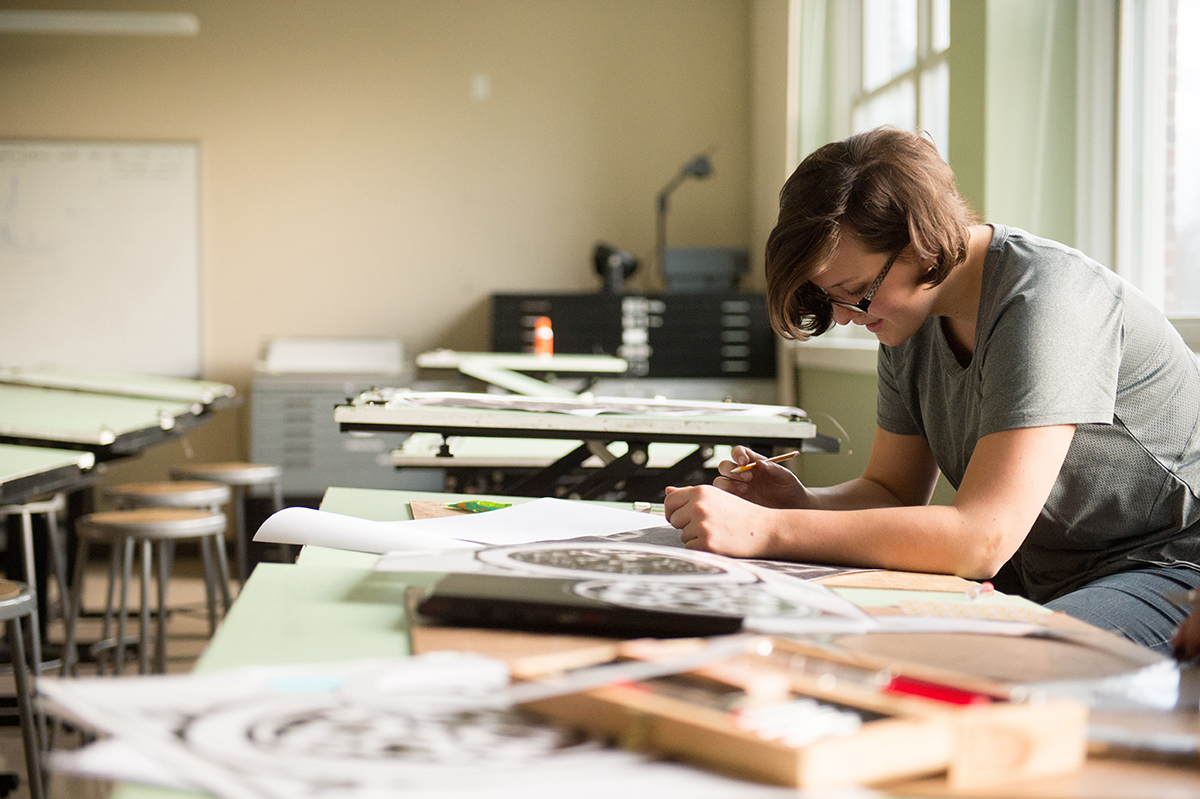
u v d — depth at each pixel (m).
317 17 5.48
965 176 2.99
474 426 1.90
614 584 0.73
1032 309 1.11
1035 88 2.84
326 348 5.24
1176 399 1.25
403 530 0.97
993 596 0.85
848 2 4.57
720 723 0.41
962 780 0.41
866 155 1.09
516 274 5.60
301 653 0.62
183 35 5.41
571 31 5.57
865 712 0.44
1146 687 0.56
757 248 5.43
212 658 0.60
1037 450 1.05
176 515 2.72
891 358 1.46
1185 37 2.45
